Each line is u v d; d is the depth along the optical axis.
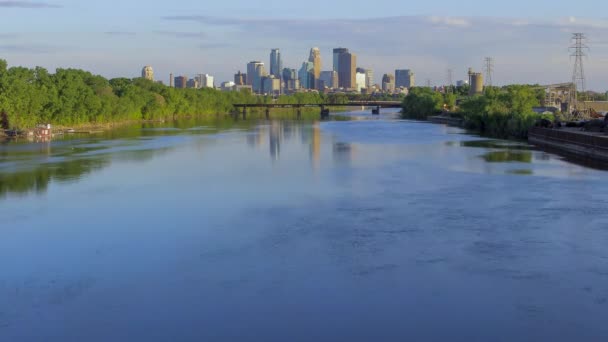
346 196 74.00
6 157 116.81
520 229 57.59
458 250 51.22
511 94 187.12
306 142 149.25
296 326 37.47
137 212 66.81
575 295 41.59
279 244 53.56
